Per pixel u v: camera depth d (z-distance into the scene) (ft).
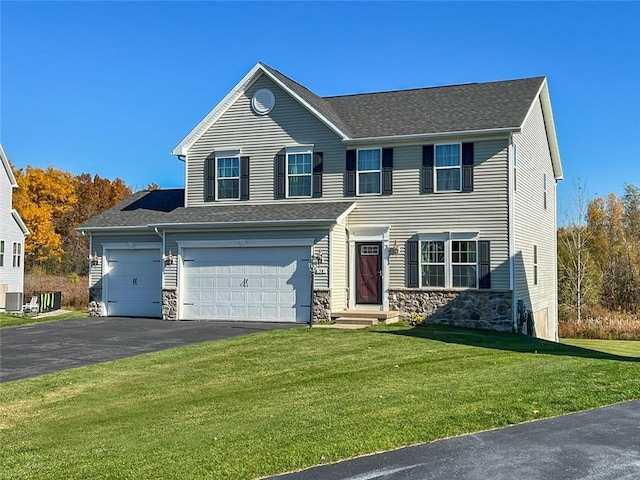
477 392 33.27
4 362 47.16
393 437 25.08
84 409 33.45
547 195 88.43
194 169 78.43
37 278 140.87
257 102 75.61
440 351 48.73
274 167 74.64
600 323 102.68
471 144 66.69
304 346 51.34
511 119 66.28
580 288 119.34
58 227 178.91
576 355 47.42
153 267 78.54
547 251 87.45
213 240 71.46
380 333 58.95
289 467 22.12
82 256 170.50
